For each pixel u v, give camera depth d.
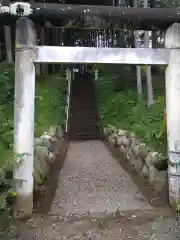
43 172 5.50
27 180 3.74
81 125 12.50
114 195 5.00
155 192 4.90
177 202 4.05
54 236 3.40
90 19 3.78
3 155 3.99
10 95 5.86
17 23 3.71
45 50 3.72
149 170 5.43
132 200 4.72
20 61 3.72
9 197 3.70
